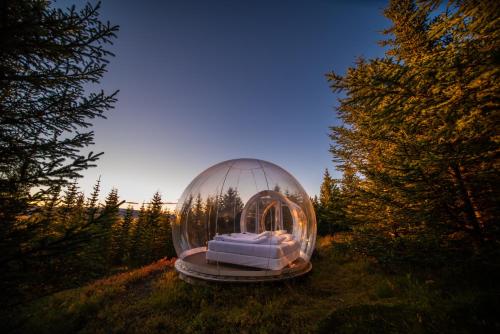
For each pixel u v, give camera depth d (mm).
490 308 2852
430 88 2840
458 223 3816
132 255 24766
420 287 4129
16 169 2725
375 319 3283
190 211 8562
